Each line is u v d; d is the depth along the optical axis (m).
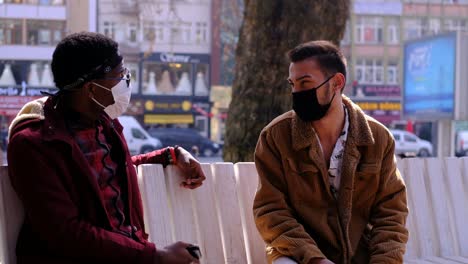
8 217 2.37
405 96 19.94
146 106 37.59
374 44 38.97
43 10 34.31
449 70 17.44
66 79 2.25
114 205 2.32
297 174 2.70
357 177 2.71
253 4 5.02
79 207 2.18
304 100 2.65
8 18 34.09
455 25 39.91
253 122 4.92
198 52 38.12
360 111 2.78
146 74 37.62
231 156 4.97
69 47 2.24
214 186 3.06
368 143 2.69
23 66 34.28
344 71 2.71
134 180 2.45
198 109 38.25
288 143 2.72
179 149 2.95
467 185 3.64
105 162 2.34
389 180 2.77
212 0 37.88
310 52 2.67
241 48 5.15
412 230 3.45
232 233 3.06
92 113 2.30
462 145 33.72
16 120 2.22
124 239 2.15
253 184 3.16
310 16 4.95
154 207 2.84
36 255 2.16
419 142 31.95
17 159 2.09
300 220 2.74
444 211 3.55
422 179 3.52
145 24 37.34
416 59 19.16
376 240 2.68
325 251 2.69
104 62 2.26
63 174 2.13
